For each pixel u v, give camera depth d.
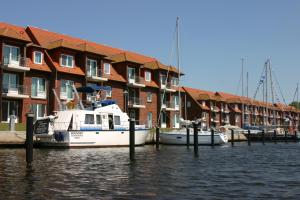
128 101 47.22
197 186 11.44
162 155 23.34
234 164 18.67
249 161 20.67
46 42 40.88
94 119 28.41
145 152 25.80
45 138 27.44
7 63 34.34
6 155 20.89
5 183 11.49
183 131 38.19
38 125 28.02
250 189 11.06
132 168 15.87
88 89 31.45
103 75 43.44
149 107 51.09
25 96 35.25
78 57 41.50
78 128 27.39
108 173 14.13
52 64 38.03
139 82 48.56
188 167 16.72
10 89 34.44
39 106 37.19
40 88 37.38
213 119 79.00
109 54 49.25
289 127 80.06
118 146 29.62
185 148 32.41
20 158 19.16
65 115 27.91
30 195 9.77
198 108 73.31
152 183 11.88
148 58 58.28
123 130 29.97
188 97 74.56
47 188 10.77
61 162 17.78
